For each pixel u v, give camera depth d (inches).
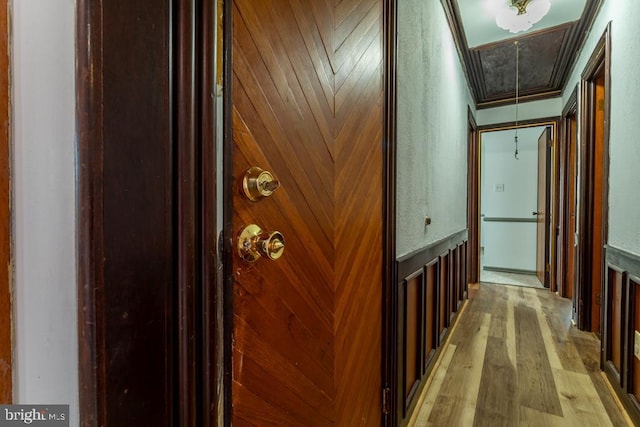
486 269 199.5
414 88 64.3
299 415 31.7
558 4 87.6
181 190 18.1
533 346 90.2
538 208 171.6
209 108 19.7
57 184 15.1
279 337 28.8
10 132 15.4
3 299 15.5
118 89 15.2
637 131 61.8
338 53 37.9
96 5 14.4
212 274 20.2
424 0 70.1
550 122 145.3
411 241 63.5
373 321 48.4
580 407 63.6
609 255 73.9
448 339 94.1
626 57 67.6
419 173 68.5
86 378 14.6
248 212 24.8
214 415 20.6
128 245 15.7
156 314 16.9
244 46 24.2
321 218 35.0
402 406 57.3
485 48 111.5
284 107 29.0
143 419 16.3
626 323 63.1
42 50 15.1
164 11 17.1
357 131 42.4
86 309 14.6
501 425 58.7
